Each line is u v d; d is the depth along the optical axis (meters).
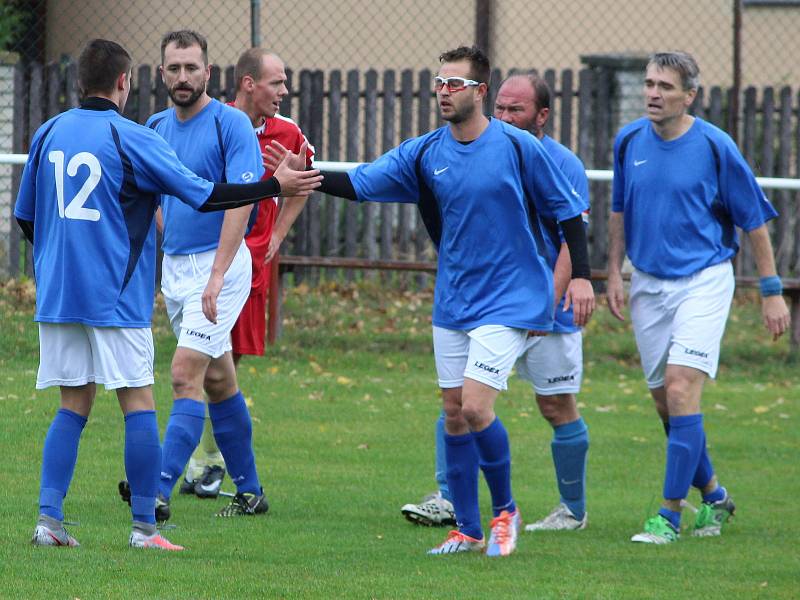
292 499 25.36
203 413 23.09
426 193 21.28
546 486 27.81
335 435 31.45
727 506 24.52
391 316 44.53
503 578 19.17
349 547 21.31
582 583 19.03
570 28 55.81
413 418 33.62
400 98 46.25
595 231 46.78
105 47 19.31
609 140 47.31
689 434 23.23
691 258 23.75
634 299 24.52
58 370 19.61
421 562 20.19
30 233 20.17
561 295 21.48
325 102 46.47
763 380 41.28
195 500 25.34
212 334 23.17
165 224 24.00
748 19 59.41
